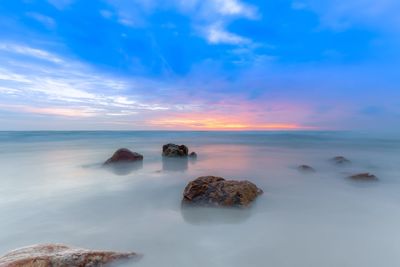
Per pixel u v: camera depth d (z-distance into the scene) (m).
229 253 5.82
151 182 13.05
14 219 8.02
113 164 17.89
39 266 4.32
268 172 15.81
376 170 16.61
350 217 8.12
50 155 24.00
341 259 5.54
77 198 10.30
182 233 6.91
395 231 7.03
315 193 10.85
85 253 4.88
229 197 8.85
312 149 30.03
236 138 53.66
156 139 50.69
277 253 5.80
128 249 6.04
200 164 18.97
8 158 21.91
